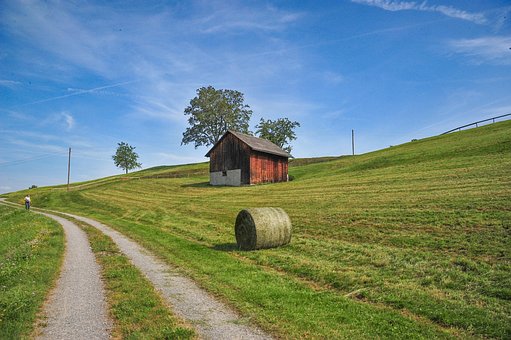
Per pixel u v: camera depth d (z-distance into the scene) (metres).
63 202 53.72
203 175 68.44
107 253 16.14
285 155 52.56
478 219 15.15
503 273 9.93
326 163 57.28
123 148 133.75
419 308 8.40
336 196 26.83
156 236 20.62
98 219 33.50
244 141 48.16
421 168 32.25
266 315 8.00
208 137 88.19
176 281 11.08
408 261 12.05
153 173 87.12
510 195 17.70
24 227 28.59
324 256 13.91
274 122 89.25
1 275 11.52
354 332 7.08
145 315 8.16
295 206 25.83
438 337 6.91
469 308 8.17
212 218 26.20
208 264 13.23
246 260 14.30
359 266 12.22
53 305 9.07
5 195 82.94
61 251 16.72
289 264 12.93
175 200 40.53
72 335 7.21
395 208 19.72
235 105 89.25
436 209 17.89
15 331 7.22
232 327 7.42
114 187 61.47
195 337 6.93
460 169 27.69
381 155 47.53
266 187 40.03
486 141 36.72
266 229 15.62
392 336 6.92
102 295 9.88
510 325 7.24
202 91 87.44
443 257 11.95
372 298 9.30
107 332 7.37
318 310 8.30
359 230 17.05
